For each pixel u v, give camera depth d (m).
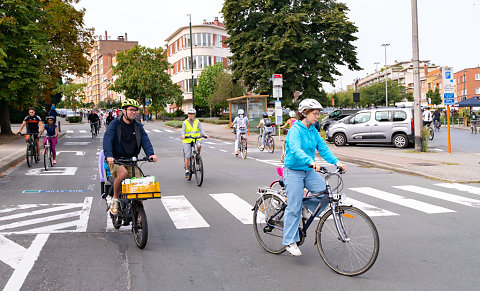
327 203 4.71
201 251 5.25
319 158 16.08
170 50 73.88
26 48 21.25
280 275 4.42
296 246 4.79
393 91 88.75
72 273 4.47
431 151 17.48
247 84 33.56
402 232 6.03
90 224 6.55
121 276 4.39
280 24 30.66
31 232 6.06
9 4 20.72
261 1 31.83
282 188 5.38
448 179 10.71
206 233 6.07
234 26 32.78
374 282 4.21
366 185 10.09
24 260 4.86
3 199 8.51
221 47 68.25
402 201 8.20
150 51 57.59
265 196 5.30
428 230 6.13
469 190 9.40
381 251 5.19
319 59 31.56
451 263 4.73
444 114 45.62
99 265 4.72
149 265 4.74
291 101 32.09
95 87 129.25
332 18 31.16
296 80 31.38
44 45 21.69
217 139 28.25
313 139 4.80
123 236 5.92
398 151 17.86
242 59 32.69
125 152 5.66
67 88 67.19
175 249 5.33
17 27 20.98
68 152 18.72
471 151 18.00
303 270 4.57
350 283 4.20
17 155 15.49
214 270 4.58
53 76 27.75
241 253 5.17
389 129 19.86
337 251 4.52
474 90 83.56
